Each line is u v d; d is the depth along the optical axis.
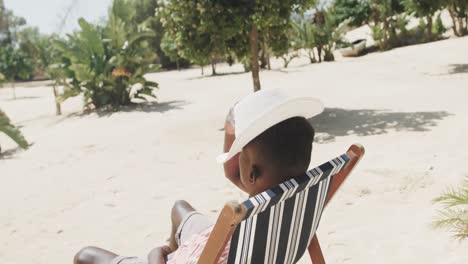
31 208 6.37
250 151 1.63
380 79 17.83
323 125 10.13
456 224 3.95
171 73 43.41
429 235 4.25
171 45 33.91
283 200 1.57
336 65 26.58
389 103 12.20
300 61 37.22
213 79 26.45
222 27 10.18
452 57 22.58
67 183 7.52
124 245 4.90
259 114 1.67
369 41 41.16
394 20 36.78
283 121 1.63
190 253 1.76
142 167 8.09
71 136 12.48
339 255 4.11
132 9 19.14
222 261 1.58
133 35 18.02
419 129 8.70
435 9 19.97
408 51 28.20
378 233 4.45
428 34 33.31
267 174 1.62
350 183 5.89
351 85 16.94
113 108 17.19
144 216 5.66
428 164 6.38
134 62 17.73
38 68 19.89
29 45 19.69
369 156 7.13
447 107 10.70
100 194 6.73
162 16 10.84
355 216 4.92
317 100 1.66
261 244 1.62
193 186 6.67
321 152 7.93
